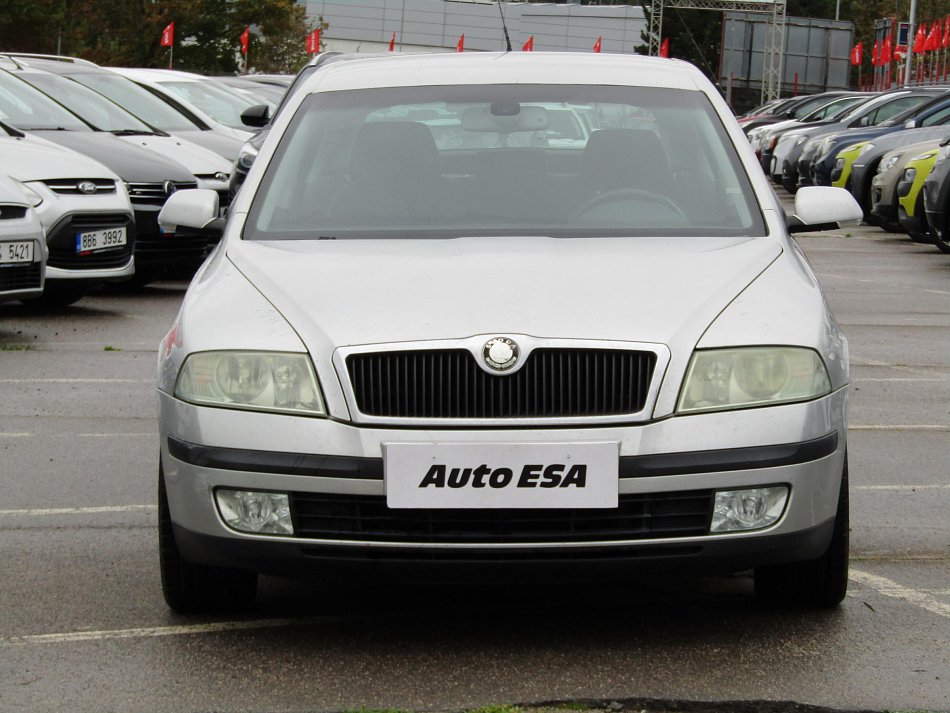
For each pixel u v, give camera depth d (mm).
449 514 4516
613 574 4570
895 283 17141
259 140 15133
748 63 62938
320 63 15102
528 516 4508
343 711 4250
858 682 4496
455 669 4625
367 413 4535
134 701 4375
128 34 56188
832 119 33531
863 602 5344
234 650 4828
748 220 5754
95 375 10469
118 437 8461
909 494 7176
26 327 12812
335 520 4566
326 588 5574
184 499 4723
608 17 62656
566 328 4566
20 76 17391
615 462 4461
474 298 4738
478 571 4535
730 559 4602
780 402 4602
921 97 30359
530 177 5953
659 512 4527
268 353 4648
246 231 5754
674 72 6633
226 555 4672
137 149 15469
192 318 4922
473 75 6531
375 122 6258
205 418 4652
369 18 67312
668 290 4840
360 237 5641
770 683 4484
